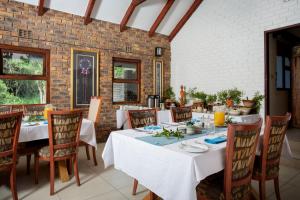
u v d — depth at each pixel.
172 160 1.40
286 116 1.93
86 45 4.46
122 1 4.46
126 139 1.81
